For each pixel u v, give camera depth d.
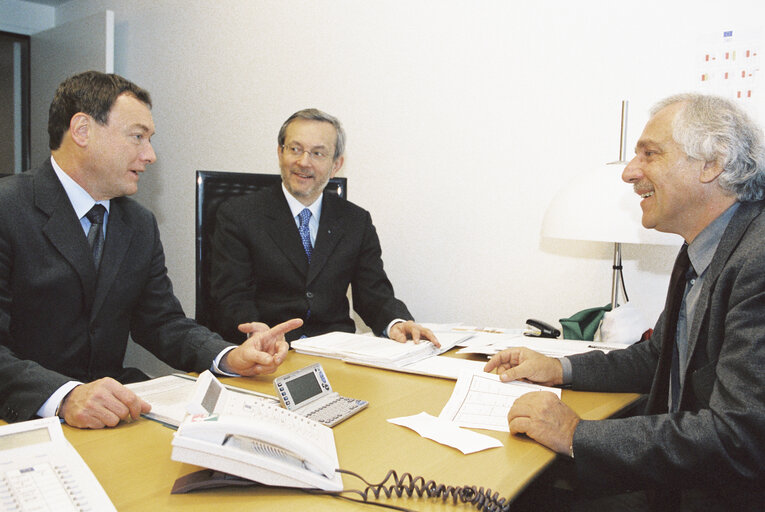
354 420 1.11
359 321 2.91
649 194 1.27
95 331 1.54
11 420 1.08
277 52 3.10
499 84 2.38
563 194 1.81
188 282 3.60
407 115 2.64
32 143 4.46
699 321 1.12
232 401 0.95
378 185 2.75
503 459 0.94
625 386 1.38
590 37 2.16
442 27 2.52
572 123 2.22
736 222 1.12
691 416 0.97
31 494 0.69
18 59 4.66
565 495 1.39
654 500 1.18
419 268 2.65
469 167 2.48
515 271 2.39
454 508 0.78
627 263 2.14
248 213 2.17
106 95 1.49
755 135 1.14
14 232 1.41
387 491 0.81
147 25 3.78
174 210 3.68
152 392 1.21
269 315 2.11
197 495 0.80
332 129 2.21
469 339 1.83
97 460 0.90
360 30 2.77
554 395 1.08
